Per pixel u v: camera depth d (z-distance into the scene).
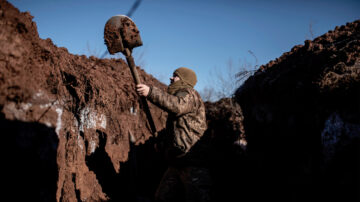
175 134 1.80
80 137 2.14
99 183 2.25
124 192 2.50
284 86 2.35
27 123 1.45
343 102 1.68
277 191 2.16
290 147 2.11
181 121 1.80
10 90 1.38
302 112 2.04
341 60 1.94
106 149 2.45
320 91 1.86
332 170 1.60
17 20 1.50
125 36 1.71
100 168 2.31
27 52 1.55
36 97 1.57
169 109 1.71
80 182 2.03
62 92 1.96
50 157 1.60
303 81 2.13
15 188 1.32
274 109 2.42
